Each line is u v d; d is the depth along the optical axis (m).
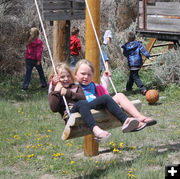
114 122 4.73
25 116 9.20
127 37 11.69
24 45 15.55
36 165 5.97
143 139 7.29
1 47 14.75
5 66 14.66
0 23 15.20
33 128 8.09
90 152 6.39
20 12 16.66
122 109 4.70
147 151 6.19
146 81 12.85
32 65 12.62
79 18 10.28
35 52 12.49
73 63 13.62
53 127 8.23
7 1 16.19
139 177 4.98
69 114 4.52
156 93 10.33
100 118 4.51
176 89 11.50
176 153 6.21
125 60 14.16
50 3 9.85
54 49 12.34
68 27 12.20
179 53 12.24
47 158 6.21
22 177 5.41
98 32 6.18
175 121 8.66
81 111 4.42
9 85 13.27
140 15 13.41
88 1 6.12
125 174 5.09
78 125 4.51
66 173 5.55
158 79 12.02
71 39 13.55
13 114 9.22
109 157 6.29
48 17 9.89
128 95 11.55
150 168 5.53
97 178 5.20
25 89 12.54
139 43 11.60
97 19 6.15
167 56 12.35
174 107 10.05
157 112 9.52
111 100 4.50
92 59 6.16
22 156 6.32
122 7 18.89
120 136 7.37
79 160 6.12
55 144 7.04
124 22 18.91
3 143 7.00
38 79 14.22
